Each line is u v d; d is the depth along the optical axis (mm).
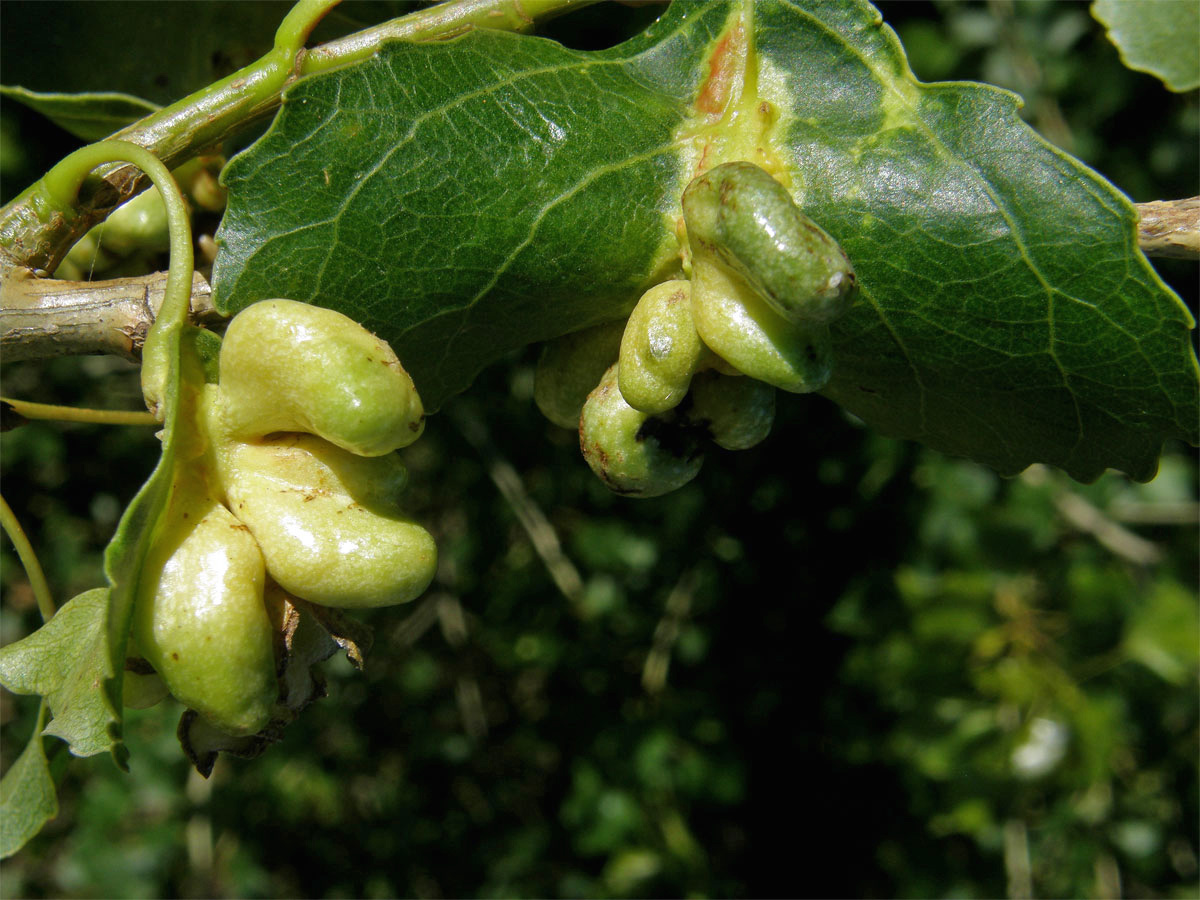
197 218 205
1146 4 201
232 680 153
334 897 536
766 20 170
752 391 168
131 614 151
